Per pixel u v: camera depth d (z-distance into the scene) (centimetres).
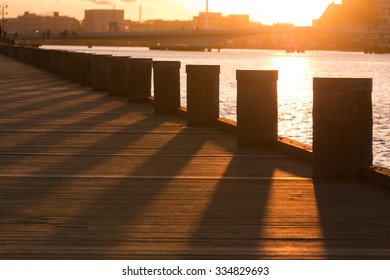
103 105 1819
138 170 895
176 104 1609
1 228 602
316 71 11369
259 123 1098
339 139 837
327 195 750
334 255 534
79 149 1070
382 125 3269
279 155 1031
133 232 593
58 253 533
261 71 1090
